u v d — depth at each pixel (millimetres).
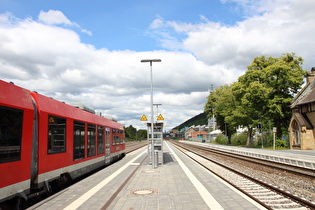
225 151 35906
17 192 6770
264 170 15516
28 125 7449
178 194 8781
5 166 6316
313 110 35562
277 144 41062
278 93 41188
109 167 17859
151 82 18703
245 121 47906
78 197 8594
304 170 14844
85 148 13000
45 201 8070
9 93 6793
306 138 35375
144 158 25109
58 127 9617
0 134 6219
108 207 7395
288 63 41156
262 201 7879
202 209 6867
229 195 8422
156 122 19516
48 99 9180
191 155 28156
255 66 44312
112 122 21328
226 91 57781
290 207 7145
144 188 10023
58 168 9484
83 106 13844
